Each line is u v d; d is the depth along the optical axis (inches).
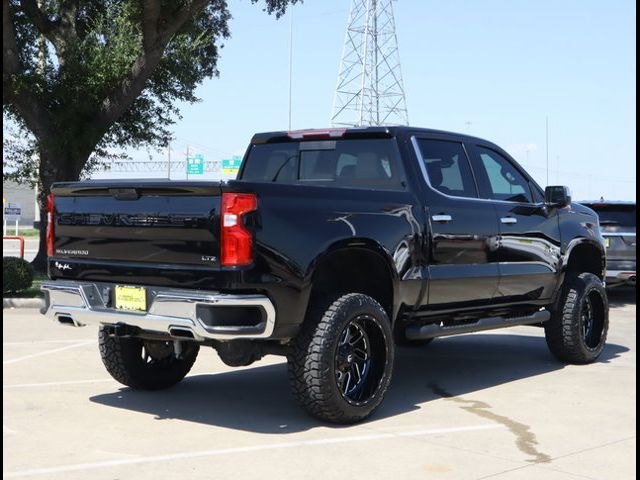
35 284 643.5
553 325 318.3
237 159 2006.6
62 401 249.0
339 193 225.3
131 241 217.5
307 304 210.8
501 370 313.0
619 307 565.9
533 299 301.0
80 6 853.2
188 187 203.8
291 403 249.4
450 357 344.8
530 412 240.1
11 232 2832.2
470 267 266.7
